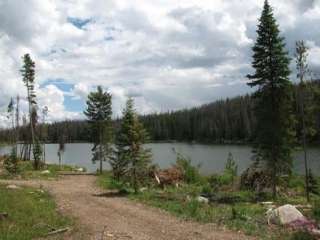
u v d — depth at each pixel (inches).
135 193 1119.6
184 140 6284.5
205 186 1272.1
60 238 589.3
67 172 2159.2
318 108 1165.1
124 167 1200.8
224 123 5482.3
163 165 2554.1
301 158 2527.1
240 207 873.5
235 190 1234.0
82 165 3112.7
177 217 759.7
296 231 617.6
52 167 2391.7
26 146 3041.3
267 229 643.5
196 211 795.4
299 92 1162.6
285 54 1154.0
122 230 652.7
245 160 2733.8
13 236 557.9
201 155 3280.0
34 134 2642.7
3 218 657.0
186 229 657.6
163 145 5187.0
